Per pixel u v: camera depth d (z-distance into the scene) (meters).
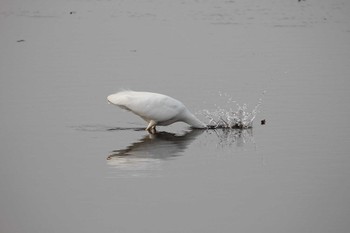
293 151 16.44
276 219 12.80
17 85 21.84
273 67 24.27
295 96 20.97
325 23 31.31
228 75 23.12
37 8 33.62
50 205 13.29
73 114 19.12
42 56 25.58
